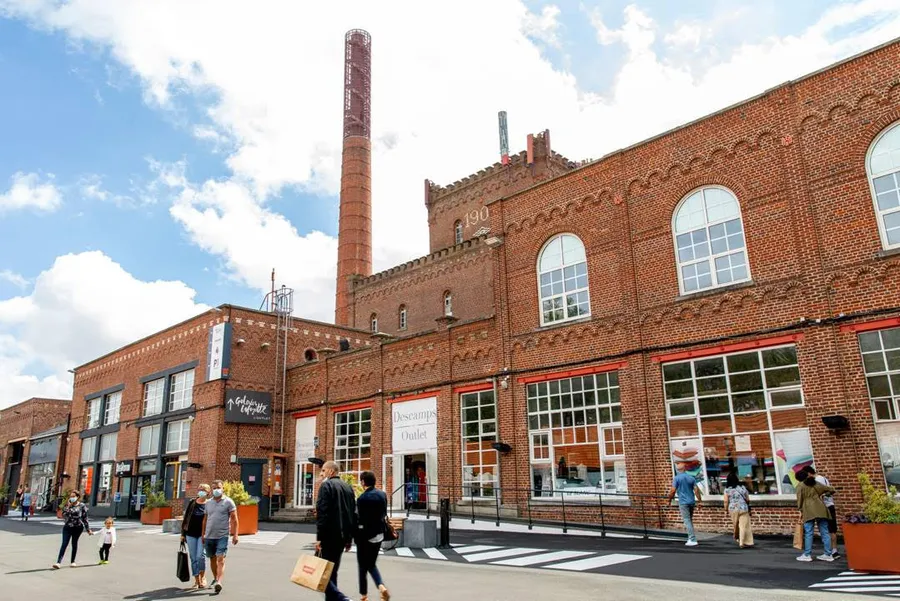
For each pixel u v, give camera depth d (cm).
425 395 2597
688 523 1538
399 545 1627
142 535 2391
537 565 1284
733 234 1848
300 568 791
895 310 1528
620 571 1178
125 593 1133
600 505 1823
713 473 1769
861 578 1066
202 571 1168
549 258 2278
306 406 3197
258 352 3294
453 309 4159
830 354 1605
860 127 1648
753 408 1728
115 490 3831
